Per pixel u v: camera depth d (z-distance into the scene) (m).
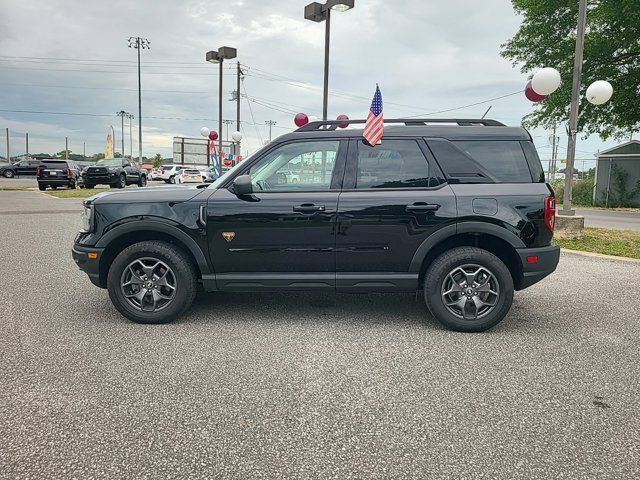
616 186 23.28
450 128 4.55
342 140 4.55
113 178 25.48
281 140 4.60
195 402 3.06
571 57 20.53
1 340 4.12
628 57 20.66
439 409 2.99
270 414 2.92
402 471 2.38
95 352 3.87
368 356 3.84
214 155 22.81
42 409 2.95
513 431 2.75
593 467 2.42
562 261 7.82
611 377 3.48
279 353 3.89
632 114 21.30
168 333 4.34
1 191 24.06
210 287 4.57
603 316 4.95
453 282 4.43
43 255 7.92
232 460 2.46
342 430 2.75
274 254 4.48
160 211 4.49
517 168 4.45
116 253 4.77
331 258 4.47
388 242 4.41
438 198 4.37
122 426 2.77
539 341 4.22
